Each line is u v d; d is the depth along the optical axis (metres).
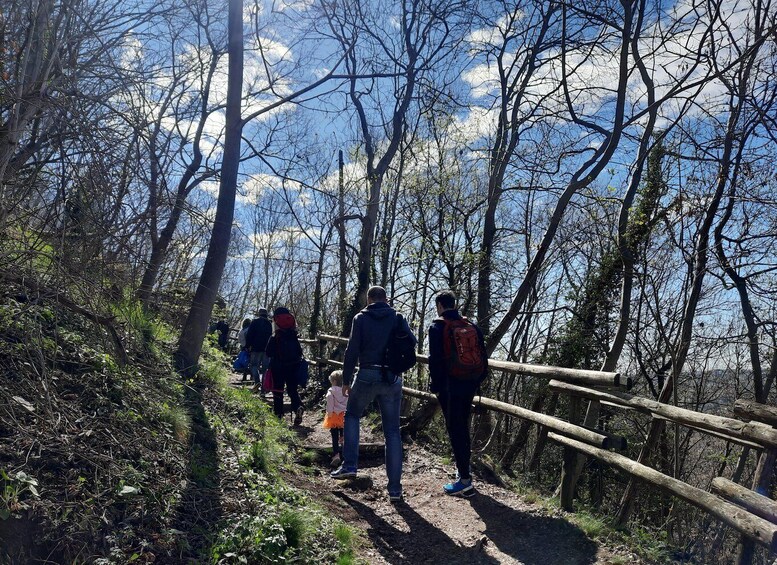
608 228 12.58
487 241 16.34
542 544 4.95
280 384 9.68
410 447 8.51
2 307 4.77
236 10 8.43
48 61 4.80
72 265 4.53
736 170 10.34
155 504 4.11
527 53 13.91
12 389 4.28
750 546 3.78
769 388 11.57
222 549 3.92
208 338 13.23
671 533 8.49
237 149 8.38
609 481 12.72
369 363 5.92
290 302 28.34
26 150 4.73
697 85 9.91
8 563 3.17
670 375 10.74
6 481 3.48
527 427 10.10
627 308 11.41
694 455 13.45
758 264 10.65
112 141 4.60
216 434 6.00
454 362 5.80
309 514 4.88
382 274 21.00
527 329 19.17
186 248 5.54
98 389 4.96
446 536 5.18
